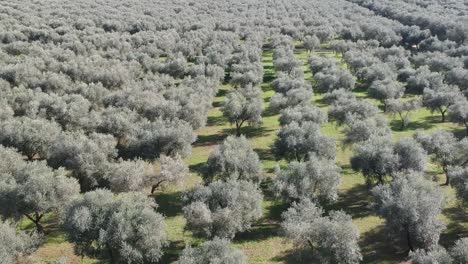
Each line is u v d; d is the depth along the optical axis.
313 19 172.38
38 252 47.00
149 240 41.53
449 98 87.00
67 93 87.69
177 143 63.75
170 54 118.75
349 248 40.69
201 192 48.56
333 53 149.38
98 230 41.28
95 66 102.81
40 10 155.25
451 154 59.84
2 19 134.88
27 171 50.31
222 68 112.00
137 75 103.50
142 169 55.19
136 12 166.50
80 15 152.50
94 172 55.91
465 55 122.00
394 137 80.25
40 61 100.62
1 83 85.56
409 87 103.56
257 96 89.12
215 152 58.28
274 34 152.75
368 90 103.50
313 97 104.94
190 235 50.31
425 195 45.91
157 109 75.88
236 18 170.00
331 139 64.75
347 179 64.50
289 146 62.78
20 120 69.69
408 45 149.75
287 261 46.22
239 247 48.66
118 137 70.62
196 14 174.62
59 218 48.44
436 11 174.00
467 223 52.34
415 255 39.25
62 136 62.16
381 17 177.25
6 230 40.75
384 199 47.03
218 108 97.44
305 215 46.06
